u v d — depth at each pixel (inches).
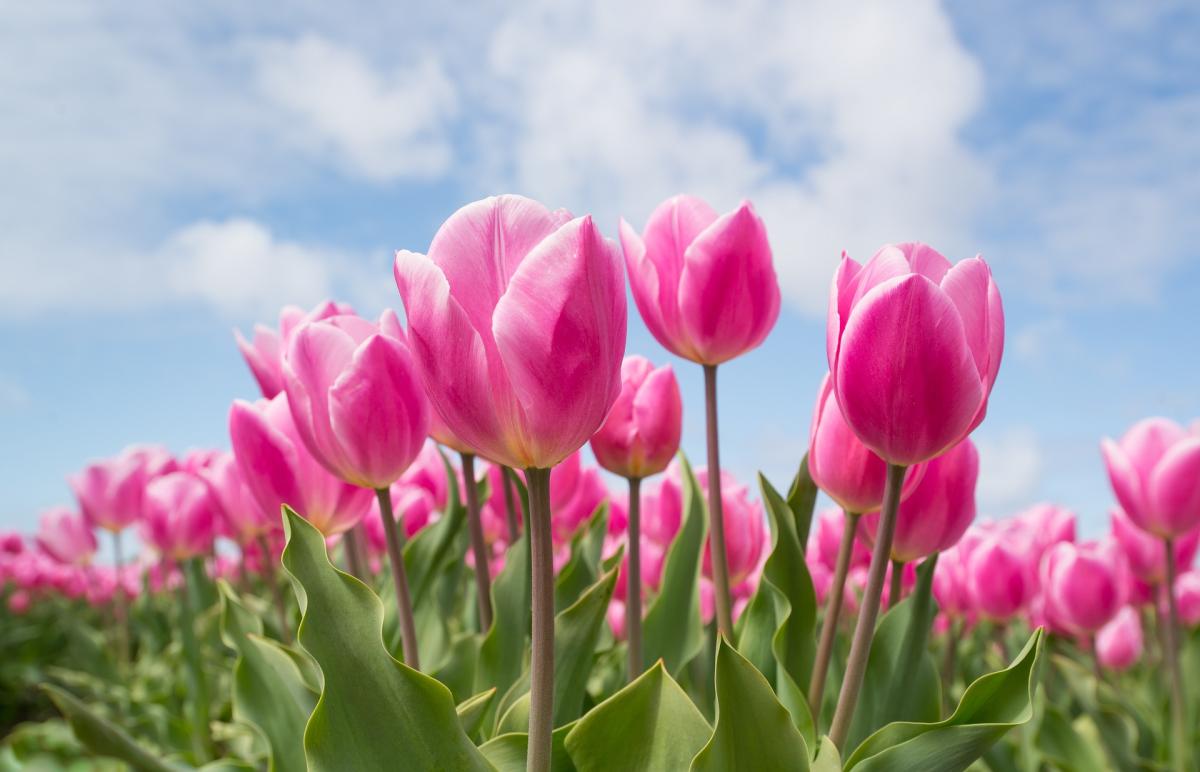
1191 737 32.0
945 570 30.9
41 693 89.1
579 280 13.5
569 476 24.5
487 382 13.8
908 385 14.8
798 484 20.0
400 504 29.7
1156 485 28.3
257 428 19.4
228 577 68.0
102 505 47.6
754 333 19.4
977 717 16.0
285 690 20.9
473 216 13.9
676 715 15.7
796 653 18.9
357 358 17.3
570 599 23.5
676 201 19.7
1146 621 51.3
